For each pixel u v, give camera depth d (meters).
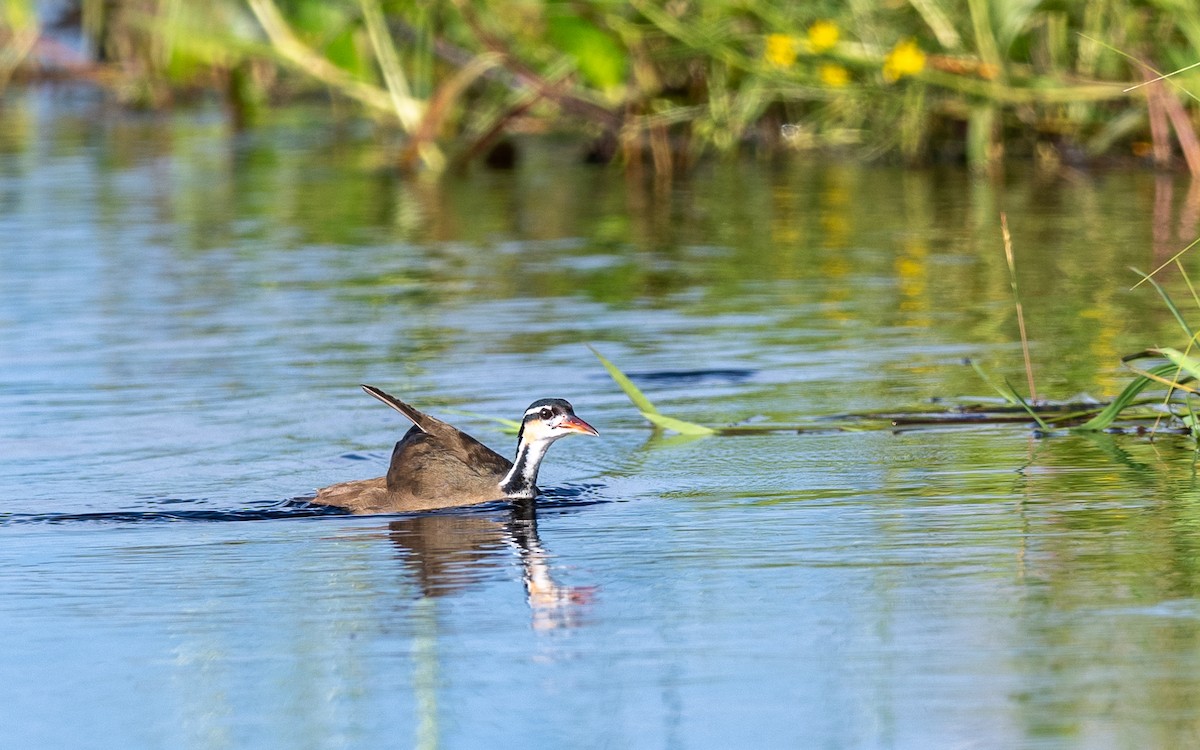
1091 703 7.57
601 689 7.95
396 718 7.68
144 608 9.35
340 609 9.26
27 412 14.09
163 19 33.56
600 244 22.92
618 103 30.98
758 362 15.71
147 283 20.06
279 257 22.00
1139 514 10.69
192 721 7.70
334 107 40.22
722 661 8.27
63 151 33.69
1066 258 20.64
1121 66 28.12
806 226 24.14
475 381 15.08
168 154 33.38
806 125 32.47
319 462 12.70
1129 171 28.47
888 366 15.40
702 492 11.70
